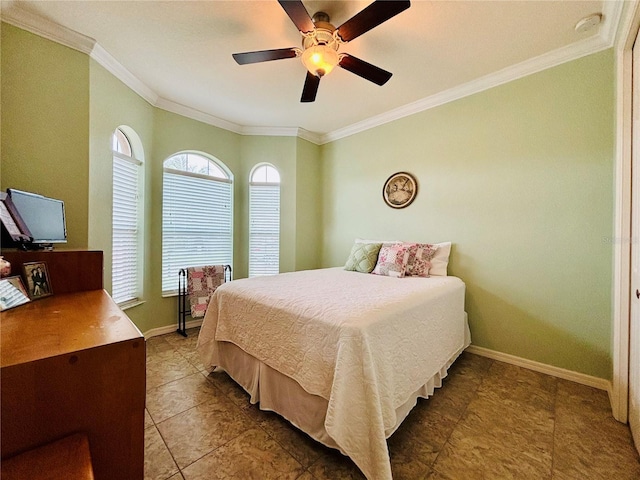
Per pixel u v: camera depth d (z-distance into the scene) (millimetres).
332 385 1190
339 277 2477
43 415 649
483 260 2508
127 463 762
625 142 1635
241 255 3783
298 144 3779
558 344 2135
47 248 1603
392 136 3238
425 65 2283
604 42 1920
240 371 1898
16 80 1793
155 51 2158
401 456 1338
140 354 774
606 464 1302
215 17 1797
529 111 2268
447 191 2758
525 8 1685
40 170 1894
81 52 2055
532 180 2254
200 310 3070
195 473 1237
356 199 3621
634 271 1527
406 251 2645
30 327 862
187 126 3211
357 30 1560
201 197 3428
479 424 1574
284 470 1262
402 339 1479
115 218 2523
